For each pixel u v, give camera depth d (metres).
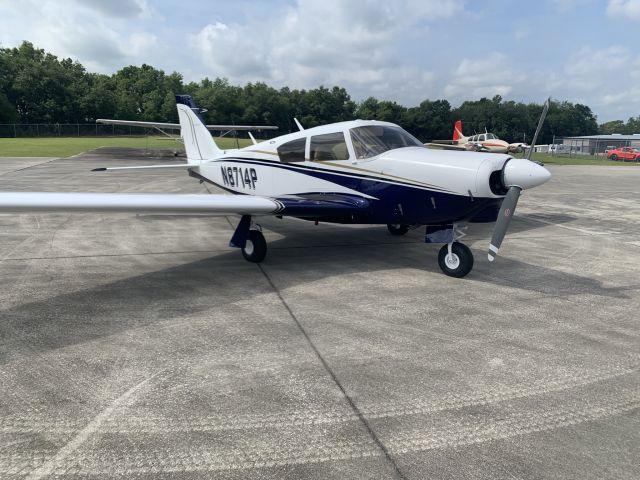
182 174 17.45
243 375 3.01
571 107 89.69
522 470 2.16
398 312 4.22
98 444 2.28
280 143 6.79
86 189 12.55
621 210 10.99
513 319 4.08
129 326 3.78
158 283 4.96
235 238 5.85
